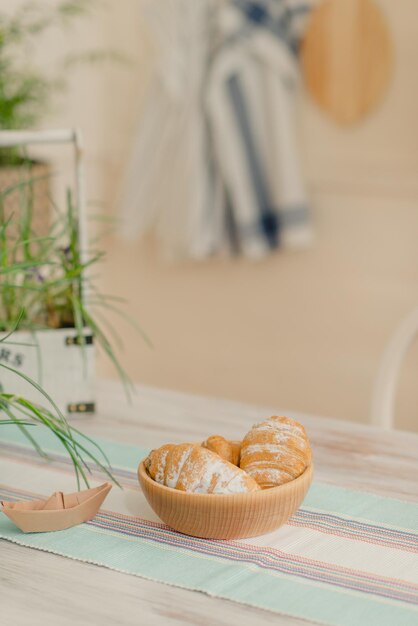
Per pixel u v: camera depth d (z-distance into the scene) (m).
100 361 2.98
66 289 1.19
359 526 0.85
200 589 0.72
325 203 2.57
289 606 0.69
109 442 1.09
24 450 1.06
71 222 1.19
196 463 0.79
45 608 0.69
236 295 2.77
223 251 2.66
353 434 1.14
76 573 0.75
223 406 1.24
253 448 0.81
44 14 2.46
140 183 2.71
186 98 2.58
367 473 1.00
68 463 1.02
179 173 2.62
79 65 2.68
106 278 2.97
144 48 2.75
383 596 0.71
